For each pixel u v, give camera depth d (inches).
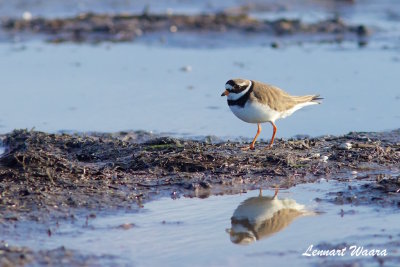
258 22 1081.4
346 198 450.0
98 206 436.5
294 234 397.7
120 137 606.9
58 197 445.1
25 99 727.1
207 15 1112.8
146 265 357.1
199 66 855.1
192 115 676.7
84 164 524.1
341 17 1167.6
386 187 460.4
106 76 812.0
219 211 434.6
